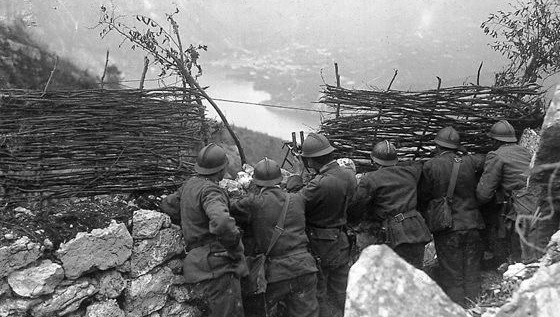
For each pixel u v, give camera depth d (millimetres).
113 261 4191
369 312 2338
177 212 4473
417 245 4816
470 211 5012
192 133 4988
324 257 4645
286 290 4293
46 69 11383
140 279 4355
